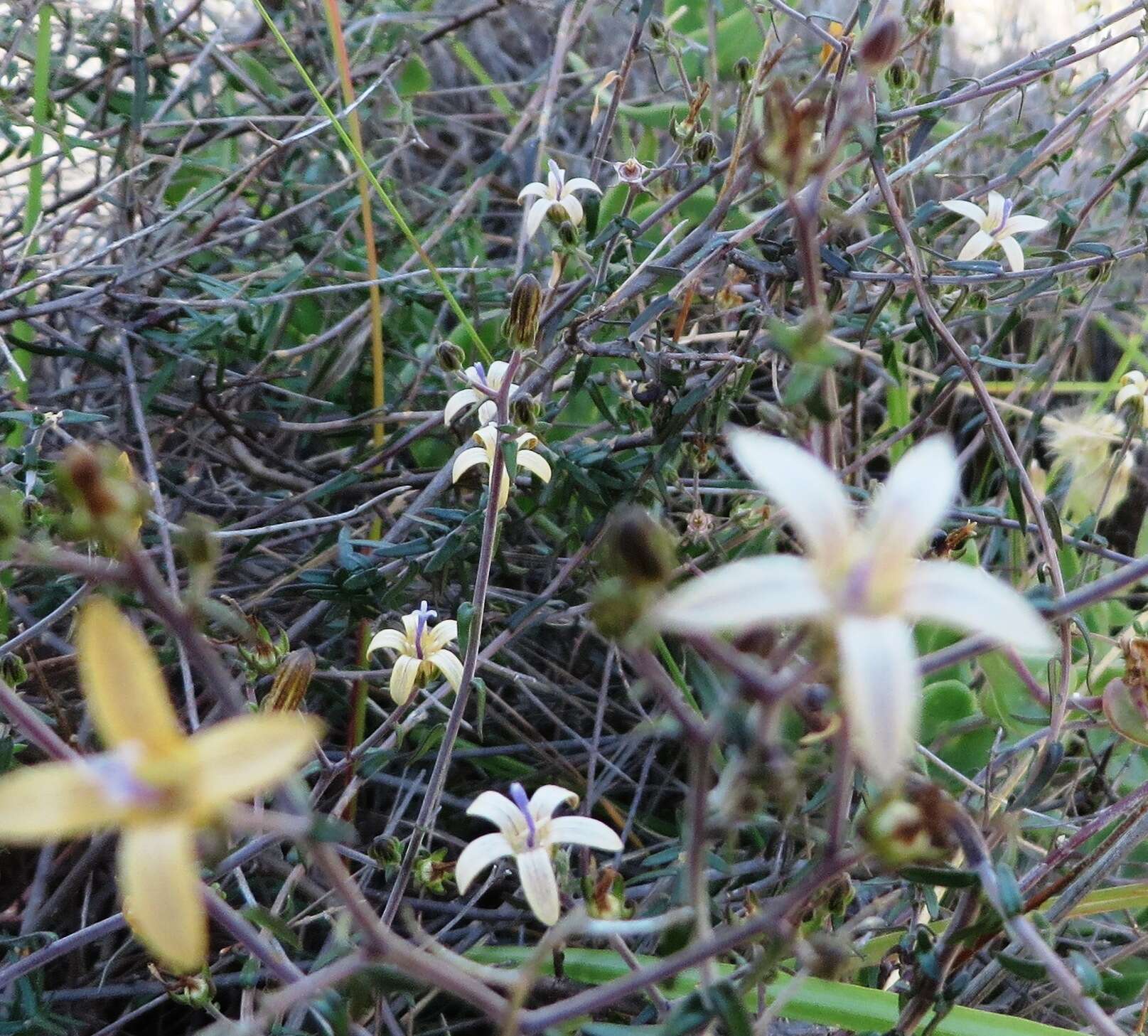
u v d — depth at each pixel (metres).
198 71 0.26
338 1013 0.10
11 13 0.26
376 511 0.21
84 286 0.23
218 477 0.25
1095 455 0.22
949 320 0.20
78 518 0.08
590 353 0.18
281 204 0.27
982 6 0.32
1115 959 0.15
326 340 0.22
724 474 0.22
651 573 0.07
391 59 0.27
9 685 0.14
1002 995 0.16
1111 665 0.18
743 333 0.21
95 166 0.27
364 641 0.19
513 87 0.34
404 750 0.20
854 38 0.19
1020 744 0.17
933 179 0.28
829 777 0.14
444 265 0.26
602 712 0.19
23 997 0.14
